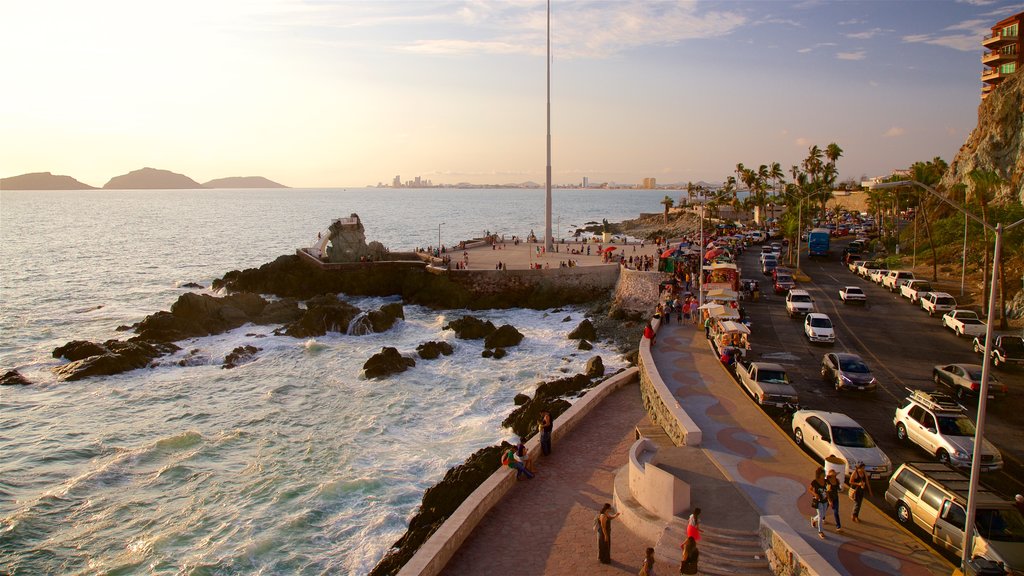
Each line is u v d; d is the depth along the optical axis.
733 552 18.09
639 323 57.88
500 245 105.31
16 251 135.88
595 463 26.31
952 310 45.53
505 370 48.31
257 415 39.75
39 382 46.38
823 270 75.38
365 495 29.33
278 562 24.53
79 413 40.81
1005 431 27.23
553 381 43.09
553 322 64.44
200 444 35.53
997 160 78.75
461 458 33.16
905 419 25.95
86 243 154.00
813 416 24.41
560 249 97.44
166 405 41.94
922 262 71.44
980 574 15.56
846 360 33.47
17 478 32.25
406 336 59.34
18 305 77.25
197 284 90.88
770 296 59.69
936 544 17.95
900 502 19.44
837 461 21.84
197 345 55.97
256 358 51.88
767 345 41.78
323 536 26.22
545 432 26.78
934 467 19.66
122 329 63.47
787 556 16.77
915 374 35.38
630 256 79.56
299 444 35.38
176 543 26.06
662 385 29.48
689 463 22.83
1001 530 16.92
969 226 56.00
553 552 19.91
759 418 27.02
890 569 16.56
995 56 94.56
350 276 79.44
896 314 50.25
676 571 17.91
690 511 19.98
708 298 46.25
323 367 49.47
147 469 32.75
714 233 118.94
